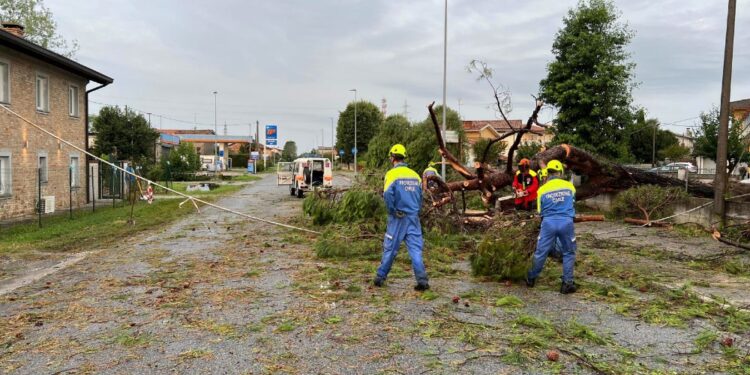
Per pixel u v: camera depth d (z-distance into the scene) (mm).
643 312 5871
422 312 5887
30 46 17344
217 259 9531
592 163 14664
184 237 12766
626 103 23000
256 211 19781
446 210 11141
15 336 5176
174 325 5492
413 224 6945
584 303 6332
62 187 21281
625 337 5082
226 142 99625
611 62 22688
